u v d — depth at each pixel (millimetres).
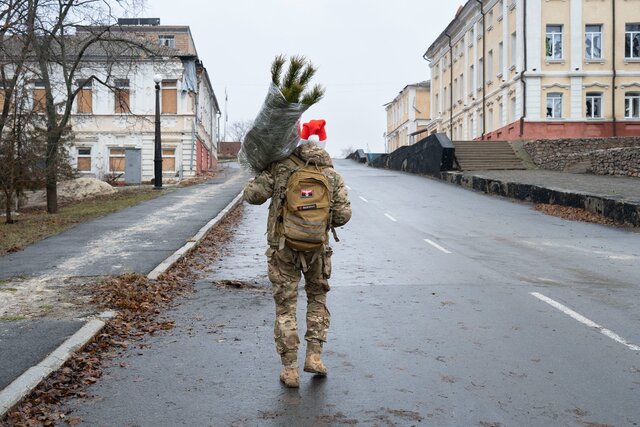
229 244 13719
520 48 39062
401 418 4410
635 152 26344
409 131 76000
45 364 5383
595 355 5812
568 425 4289
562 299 8156
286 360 5012
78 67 27766
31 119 21688
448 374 5305
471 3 48188
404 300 8125
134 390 5008
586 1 38375
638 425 4293
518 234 15258
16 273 10062
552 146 35000
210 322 7121
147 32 52188
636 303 7934
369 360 5691
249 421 4383
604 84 38375
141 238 13703
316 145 5035
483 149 36344
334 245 13336
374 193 26953
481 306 7766
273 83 4652
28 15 21078
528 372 5348
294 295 5051
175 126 41844
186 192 27500
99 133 41594
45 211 23281
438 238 14508
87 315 7219
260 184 4973
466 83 51938
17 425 4305
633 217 16359
